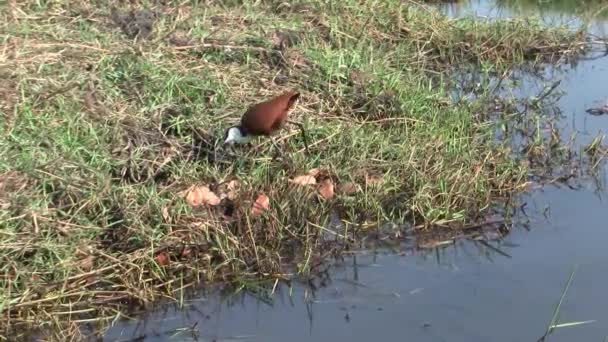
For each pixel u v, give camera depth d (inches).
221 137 221.3
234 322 171.5
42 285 171.2
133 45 259.4
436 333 165.5
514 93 311.7
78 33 264.4
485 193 220.4
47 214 185.6
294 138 232.7
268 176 215.5
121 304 175.5
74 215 187.2
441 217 212.8
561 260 194.7
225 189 208.2
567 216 217.2
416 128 251.9
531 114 286.2
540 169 244.8
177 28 284.5
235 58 273.0
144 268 182.2
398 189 221.1
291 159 221.8
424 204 213.9
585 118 284.5
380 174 227.0
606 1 445.4
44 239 179.5
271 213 200.4
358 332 166.4
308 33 312.0
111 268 179.2
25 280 170.7
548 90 311.3
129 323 170.4
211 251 190.1
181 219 194.1
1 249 173.5
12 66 233.0
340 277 189.0
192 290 182.4
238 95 246.8
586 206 223.1
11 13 269.7
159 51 260.2
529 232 209.0
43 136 207.2
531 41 363.6
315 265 193.2
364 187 220.7
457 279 187.3
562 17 416.8
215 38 278.2
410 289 183.5
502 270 190.9
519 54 357.1
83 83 230.4
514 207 221.6
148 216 193.3
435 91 295.9
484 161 233.0
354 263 195.2
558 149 254.5
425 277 188.5
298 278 188.4
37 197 188.7
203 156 221.5
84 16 281.9
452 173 224.4
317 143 232.7
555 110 292.8
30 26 263.6
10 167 193.6
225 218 200.1
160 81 240.1
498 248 201.6
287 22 315.6
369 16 350.3
